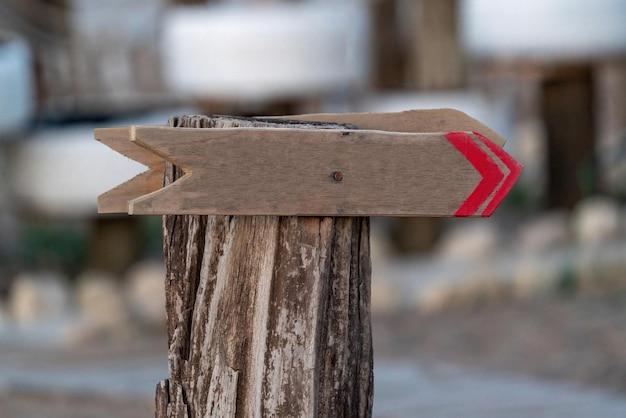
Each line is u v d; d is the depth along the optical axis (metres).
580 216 18.22
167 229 4.56
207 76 15.51
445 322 14.16
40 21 16.48
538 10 16.59
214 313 4.40
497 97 25.69
